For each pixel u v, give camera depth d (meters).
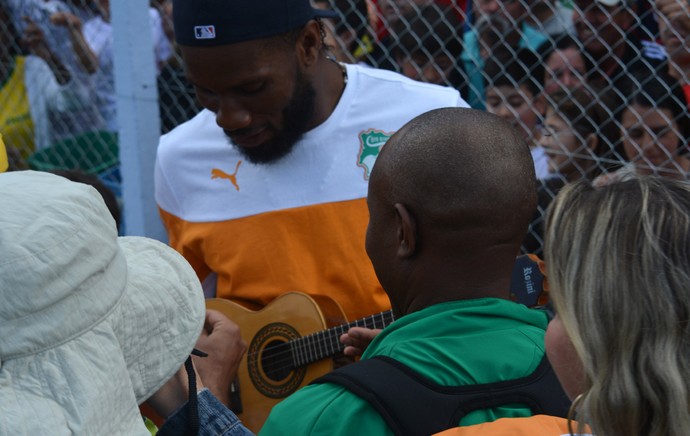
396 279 1.41
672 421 0.88
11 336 0.95
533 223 2.69
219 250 2.18
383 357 1.28
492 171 1.34
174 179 2.26
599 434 0.93
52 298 0.96
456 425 1.21
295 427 1.26
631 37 2.73
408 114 2.11
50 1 3.76
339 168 2.09
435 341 1.29
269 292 2.13
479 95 2.94
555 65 2.76
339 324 2.06
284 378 2.10
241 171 2.17
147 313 1.14
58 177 1.06
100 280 1.02
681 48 2.56
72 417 0.95
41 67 3.76
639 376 0.89
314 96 2.04
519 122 2.83
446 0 3.11
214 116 2.23
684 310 0.90
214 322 1.97
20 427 0.92
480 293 1.35
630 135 2.64
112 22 2.74
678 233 0.92
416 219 1.35
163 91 3.31
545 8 2.80
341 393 1.26
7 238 0.95
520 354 1.28
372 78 2.13
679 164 2.60
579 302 0.94
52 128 3.78
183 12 1.88
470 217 1.33
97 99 3.76
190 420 1.17
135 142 2.77
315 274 2.10
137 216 2.81
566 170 2.74
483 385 1.24
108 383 0.99
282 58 1.93
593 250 0.95
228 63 1.87
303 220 2.10
